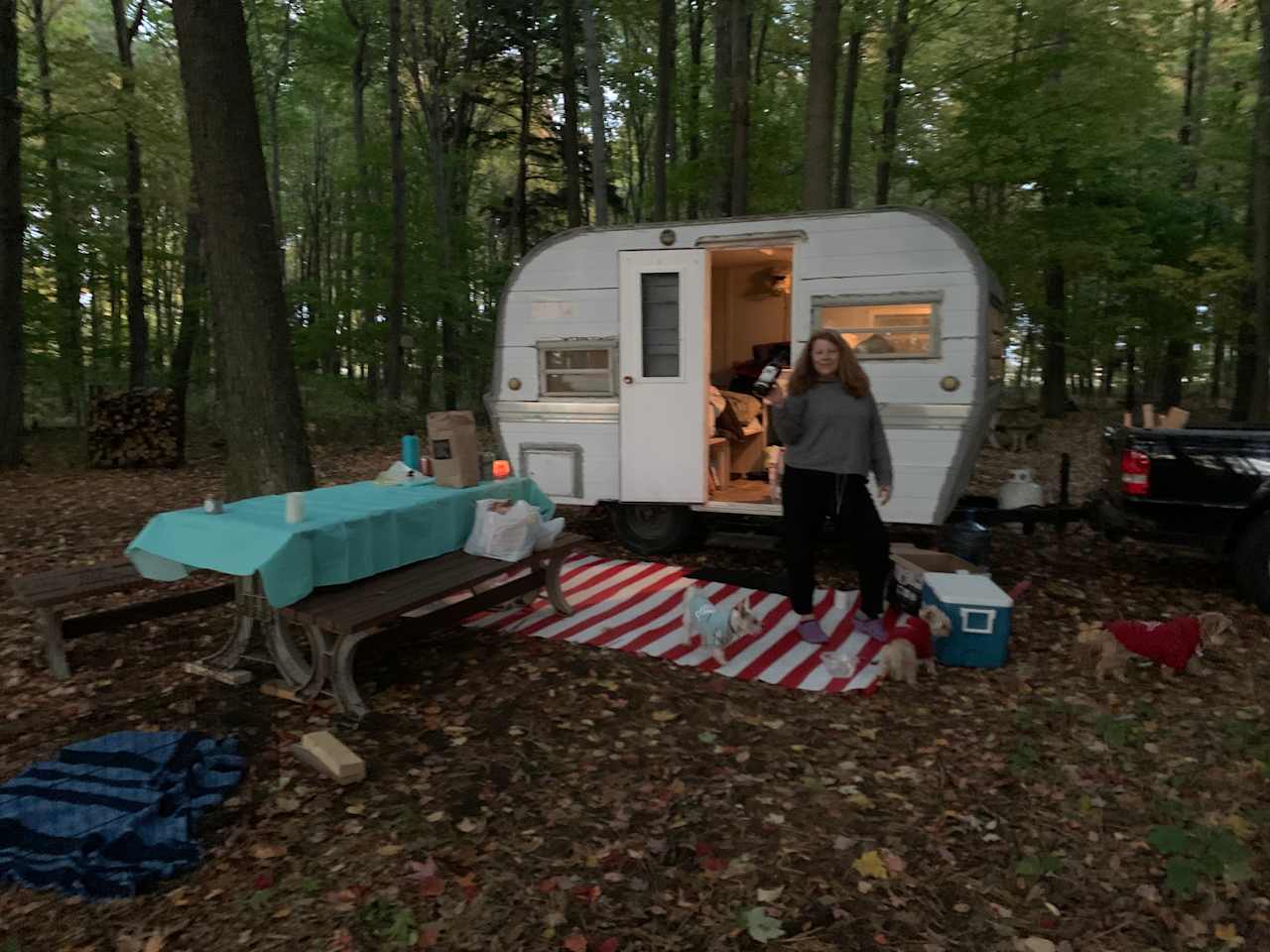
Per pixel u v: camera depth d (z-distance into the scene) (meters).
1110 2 12.34
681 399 6.48
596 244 6.60
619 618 5.23
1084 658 4.38
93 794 2.99
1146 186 16.41
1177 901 2.58
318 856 2.78
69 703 3.92
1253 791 3.17
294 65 20.52
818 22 8.57
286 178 29.81
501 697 4.06
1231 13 13.53
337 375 18.23
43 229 15.23
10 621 5.04
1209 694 4.10
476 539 4.69
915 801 3.16
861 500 4.62
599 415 6.72
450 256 20.80
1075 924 2.49
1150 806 3.09
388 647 4.13
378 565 4.14
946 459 5.82
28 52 13.89
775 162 14.87
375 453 13.79
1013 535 7.43
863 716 3.91
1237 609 5.36
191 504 8.96
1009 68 12.66
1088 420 17.67
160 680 4.19
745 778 3.32
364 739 3.61
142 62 13.98
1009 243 13.95
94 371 17.66
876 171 17.41
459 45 22.44
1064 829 2.97
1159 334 16.88
